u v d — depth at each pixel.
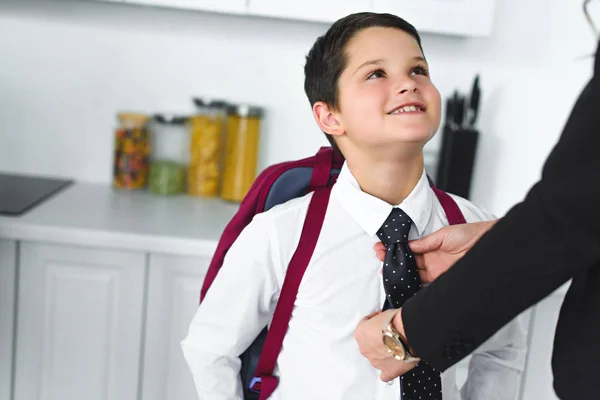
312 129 2.25
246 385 1.12
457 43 2.19
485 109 2.22
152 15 2.19
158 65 2.21
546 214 0.68
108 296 1.77
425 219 1.00
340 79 0.96
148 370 1.80
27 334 1.79
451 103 2.15
